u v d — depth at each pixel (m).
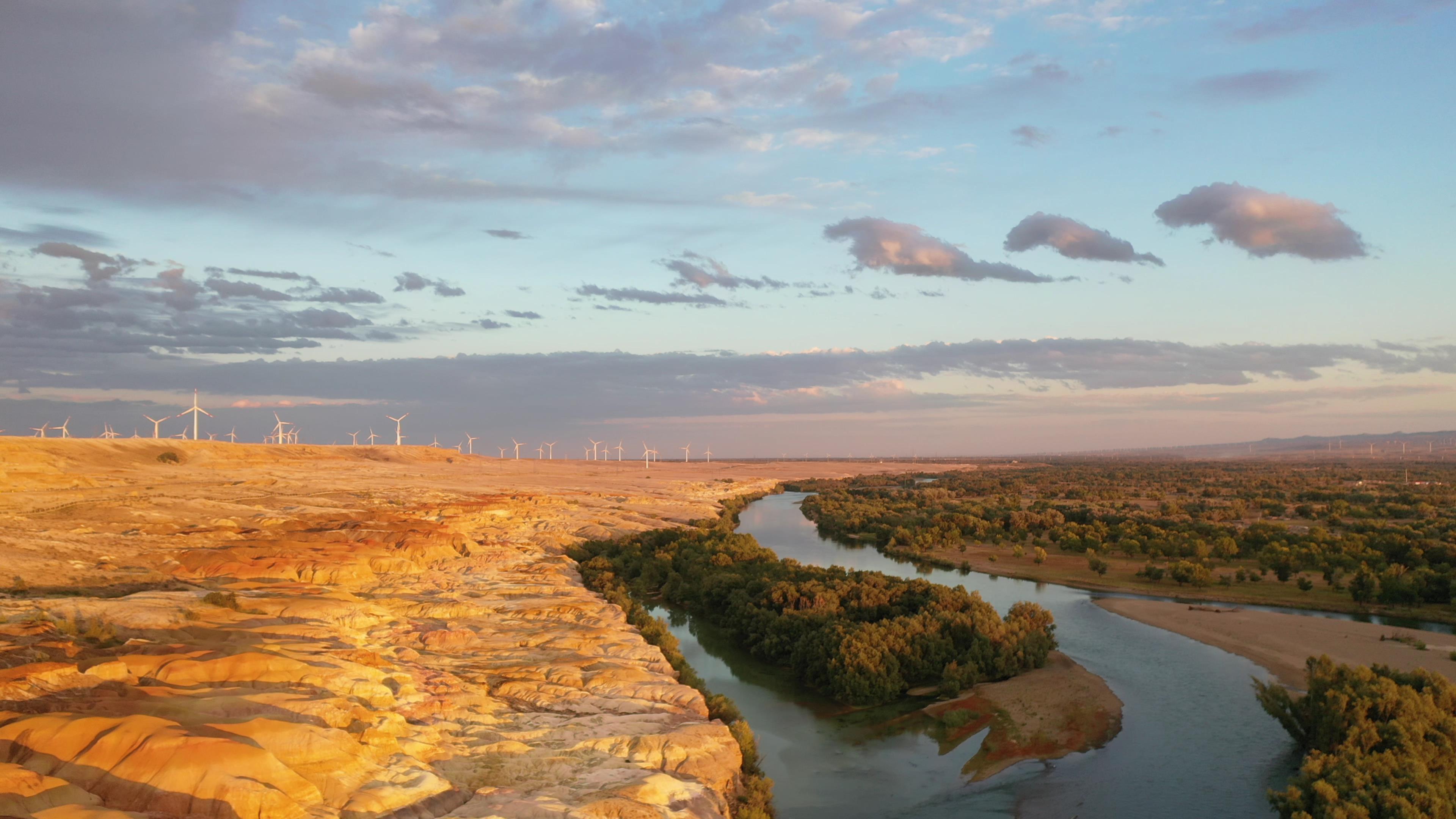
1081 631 95.62
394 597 95.75
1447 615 99.31
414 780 46.06
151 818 37.66
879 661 75.12
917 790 57.84
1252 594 113.56
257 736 44.38
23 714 44.16
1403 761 48.88
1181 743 63.94
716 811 48.09
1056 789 57.25
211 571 99.81
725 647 94.19
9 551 98.75
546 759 51.88
